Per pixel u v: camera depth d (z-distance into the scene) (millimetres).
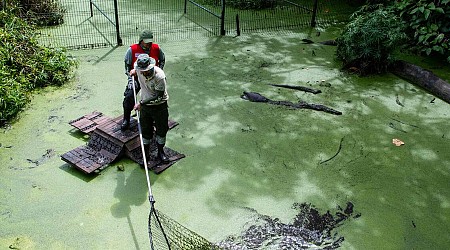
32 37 7230
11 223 4195
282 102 6402
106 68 7238
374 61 7332
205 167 5031
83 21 9289
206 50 8125
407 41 8430
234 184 4793
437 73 7359
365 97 6672
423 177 4996
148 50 5031
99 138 5211
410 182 4914
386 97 6699
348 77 7301
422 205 4586
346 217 4402
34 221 4227
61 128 5617
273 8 10570
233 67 7484
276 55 8047
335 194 4703
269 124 5891
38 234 4086
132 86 4980
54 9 9180
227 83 6926
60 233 4105
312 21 9516
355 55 7379
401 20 7961
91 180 4773
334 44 8602
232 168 5035
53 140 5379
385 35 7137
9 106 5715
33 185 4668
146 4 10531
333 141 5586
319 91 6742
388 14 7574
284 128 5816
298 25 9570
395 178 4969
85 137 5465
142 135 4906
